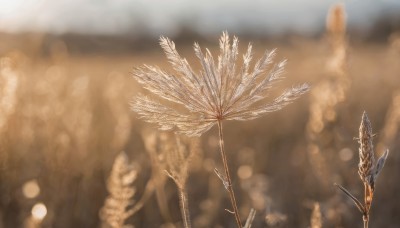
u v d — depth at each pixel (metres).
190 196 3.98
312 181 3.78
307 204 3.24
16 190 3.85
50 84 5.09
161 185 2.77
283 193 3.82
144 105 1.17
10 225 3.57
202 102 1.17
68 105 4.74
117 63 9.50
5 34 5.38
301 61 5.32
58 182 3.82
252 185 3.46
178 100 1.17
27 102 4.57
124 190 2.06
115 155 4.24
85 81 5.01
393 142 3.52
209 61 1.17
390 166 3.81
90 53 10.05
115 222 2.07
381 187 3.88
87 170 3.96
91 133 4.34
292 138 5.56
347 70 3.30
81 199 3.83
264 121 5.76
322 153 3.41
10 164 3.94
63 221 3.62
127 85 4.96
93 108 5.06
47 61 5.79
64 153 3.92
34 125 4.34
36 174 3.98
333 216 3.00
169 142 2.00
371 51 7.32
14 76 4.00
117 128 4.11
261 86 1.16
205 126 1.18
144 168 3.97
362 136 1.22
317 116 3.42
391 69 5.91
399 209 3.71
